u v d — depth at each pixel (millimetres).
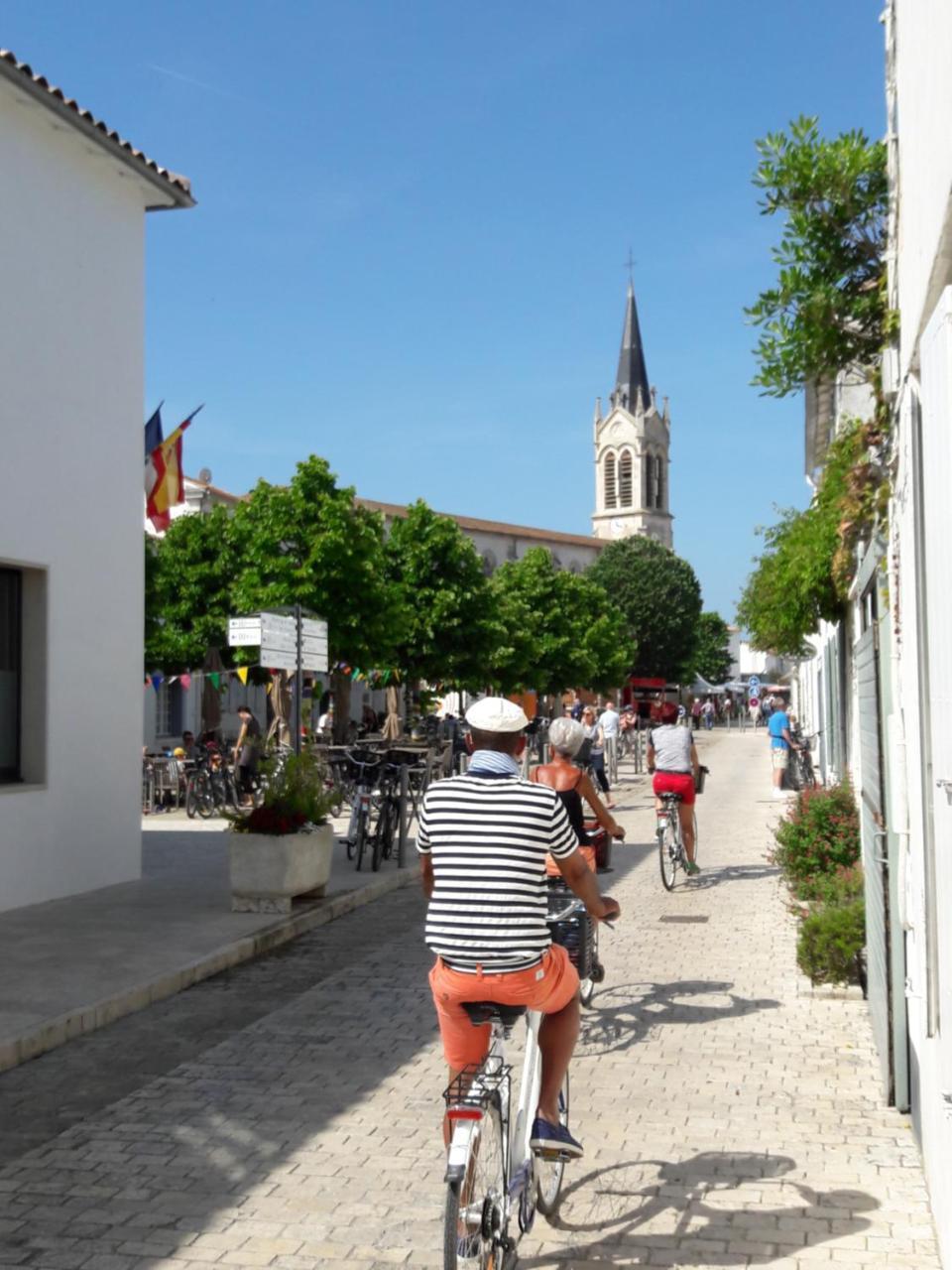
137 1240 4602
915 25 4281
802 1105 6051
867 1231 4574
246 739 23797
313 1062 6910
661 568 81750
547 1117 4480
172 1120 5941
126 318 13711
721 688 92875
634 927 10867
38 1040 7133
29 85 11406
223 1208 4879
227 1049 7191
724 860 15406
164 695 38812
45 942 9836
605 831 7898
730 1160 5324
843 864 11797
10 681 12031
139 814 13719
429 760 19203
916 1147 5438
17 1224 4754
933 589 3645
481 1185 3877
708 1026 7535
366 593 26609
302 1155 5453
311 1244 4555
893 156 5910
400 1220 4754
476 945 4062
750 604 22078
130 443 13727
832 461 13523
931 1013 4047
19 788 11688
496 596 38156
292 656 12898
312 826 11672
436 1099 6199
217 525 34188
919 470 4180
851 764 17578
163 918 10922
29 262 11969
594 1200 4918
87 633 12844
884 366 6656
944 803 3484
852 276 8555
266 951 10164
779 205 8500
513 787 4195
